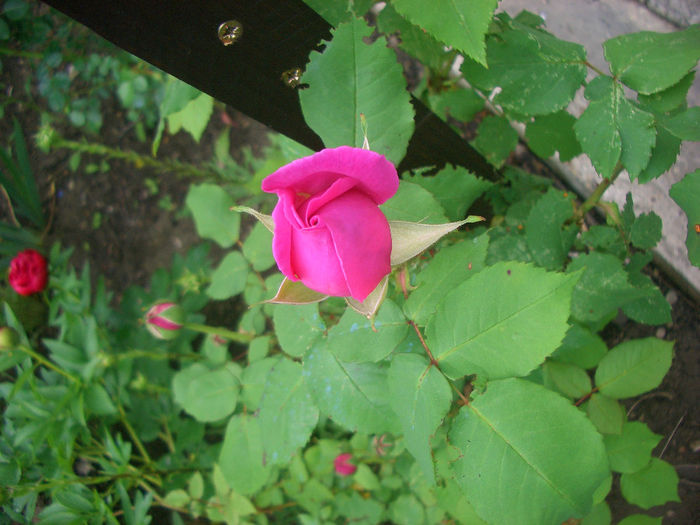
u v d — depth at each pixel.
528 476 0.21
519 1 0.41
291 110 0.27
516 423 0.21
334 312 0.39
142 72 0.54
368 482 0.40
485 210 0.38
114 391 0.48
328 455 0.42
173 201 0.61
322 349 0.27
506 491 0.21
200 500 0.43
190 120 0.37
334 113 0.25
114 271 0.61
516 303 0.21
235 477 0.34
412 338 0.24
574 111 0.39
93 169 0.62
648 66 0.25
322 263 0.18
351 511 0.41
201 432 0.48
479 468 0.22
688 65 0.25
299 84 0.26
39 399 0.39
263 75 0.25
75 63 0.54
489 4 0.21
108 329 0.54
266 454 0.29
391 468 0.41
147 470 0.45
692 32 0.26
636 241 0.33
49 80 0.54
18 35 0.50
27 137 0.62
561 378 0.33
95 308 0.52
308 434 0.28
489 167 0.37
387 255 0.19
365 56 0.24
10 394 0.37
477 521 0.28
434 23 0.22
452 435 0.22
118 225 0.62
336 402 0.27
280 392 0.29
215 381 0.36
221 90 0.24
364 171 0.17
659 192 0.37
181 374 0.42
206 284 0.53
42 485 0.37
